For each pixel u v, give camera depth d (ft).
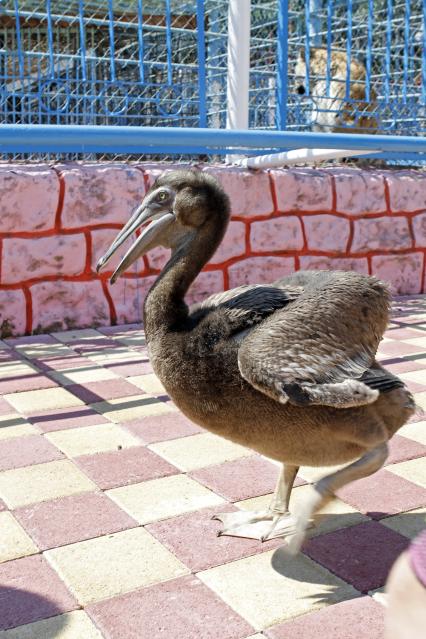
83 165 25.64
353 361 11.07
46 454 15.56
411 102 33.42
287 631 9.97
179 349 11.35
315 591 10.91
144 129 17.03
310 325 10.82
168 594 10.78
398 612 4.88
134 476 14.60
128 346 23.50
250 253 27.71
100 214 25.04
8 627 10.05
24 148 22.53
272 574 11.33
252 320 11.31
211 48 32.14
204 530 12.59
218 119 30.30
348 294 11.35
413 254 31.40
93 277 25.36
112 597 10.71
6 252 23.98
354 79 33.30
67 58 28.19
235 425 11.31
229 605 10.55
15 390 19.43
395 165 33.14
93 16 28.37
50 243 24.50
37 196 24.06
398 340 24.56
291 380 10.19
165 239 12.72
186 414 11.79
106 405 18.44
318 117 32.17
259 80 31.37
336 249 29.48
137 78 30.30
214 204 12.47
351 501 13.74
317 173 29.12
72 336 24.64
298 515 10.15
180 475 14.70
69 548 11.98
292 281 12.63
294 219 28.40
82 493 13.85
